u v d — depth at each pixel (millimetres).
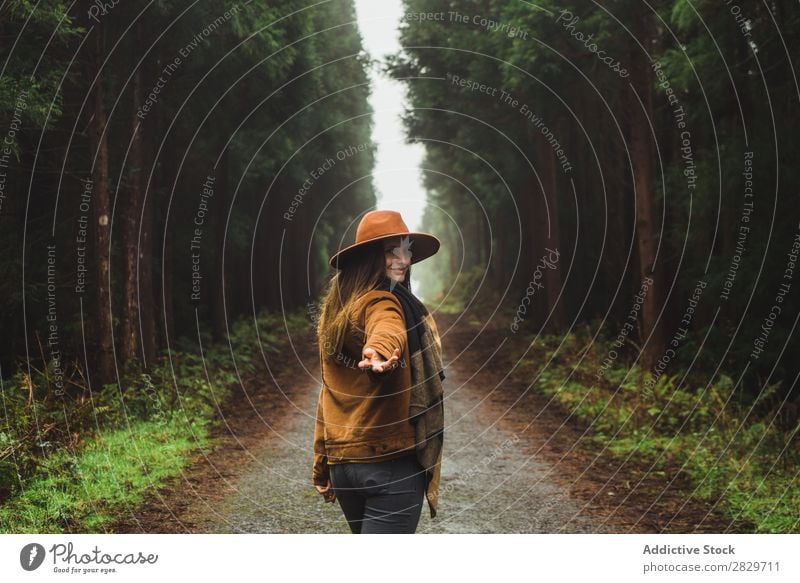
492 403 12203
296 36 13859
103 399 8969
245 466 7613
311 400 12367
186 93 12242
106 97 10711
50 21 8508
